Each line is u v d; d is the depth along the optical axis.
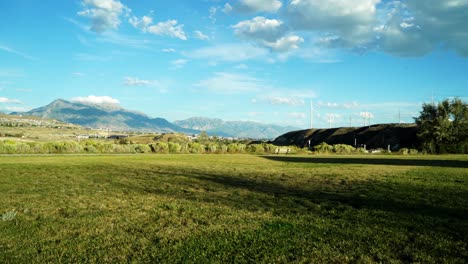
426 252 6.46
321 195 13.31
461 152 71.81
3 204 11.17
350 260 6.11
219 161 37.72
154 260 6.10
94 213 9.89
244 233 7.79
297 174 22.39
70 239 7.34
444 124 70.94
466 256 6.28
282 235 7.62
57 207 10.74
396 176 20.78
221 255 6.36
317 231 7.96
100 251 6.58
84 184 16.36
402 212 9.96
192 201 11.92
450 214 9.70
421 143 77.19
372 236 7.52
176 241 7.22
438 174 22.03
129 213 9.91
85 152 57.78
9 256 6.29
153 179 18.81
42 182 16.89
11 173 20.78
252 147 73.38
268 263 5.97
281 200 12.12
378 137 141.25
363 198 12.45
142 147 64.06
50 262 5.99
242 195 13.35
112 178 19.03
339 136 170.38
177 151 66.75
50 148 54.16
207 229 8.17
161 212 10.06
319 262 6.01
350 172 23.94
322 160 42.41
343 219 9.15
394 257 6.23
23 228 8.17
